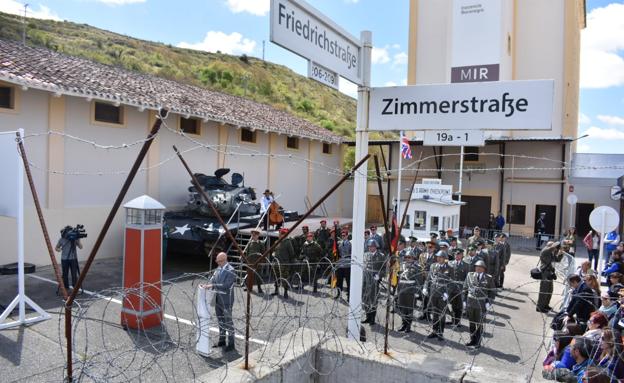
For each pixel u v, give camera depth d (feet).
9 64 44.27
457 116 19.56
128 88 54.65
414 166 94.48
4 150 28.94
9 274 40.81
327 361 16.97
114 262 48.21
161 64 187.01
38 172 44.55
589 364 17.62
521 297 42.80
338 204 94.79
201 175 56.08
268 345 17.29
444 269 32.27
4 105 42.63
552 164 85.97
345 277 36.86
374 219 100.63
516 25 89.35
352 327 23.09
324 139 83.61
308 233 45.24
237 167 67.92
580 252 73.72
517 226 88.22
